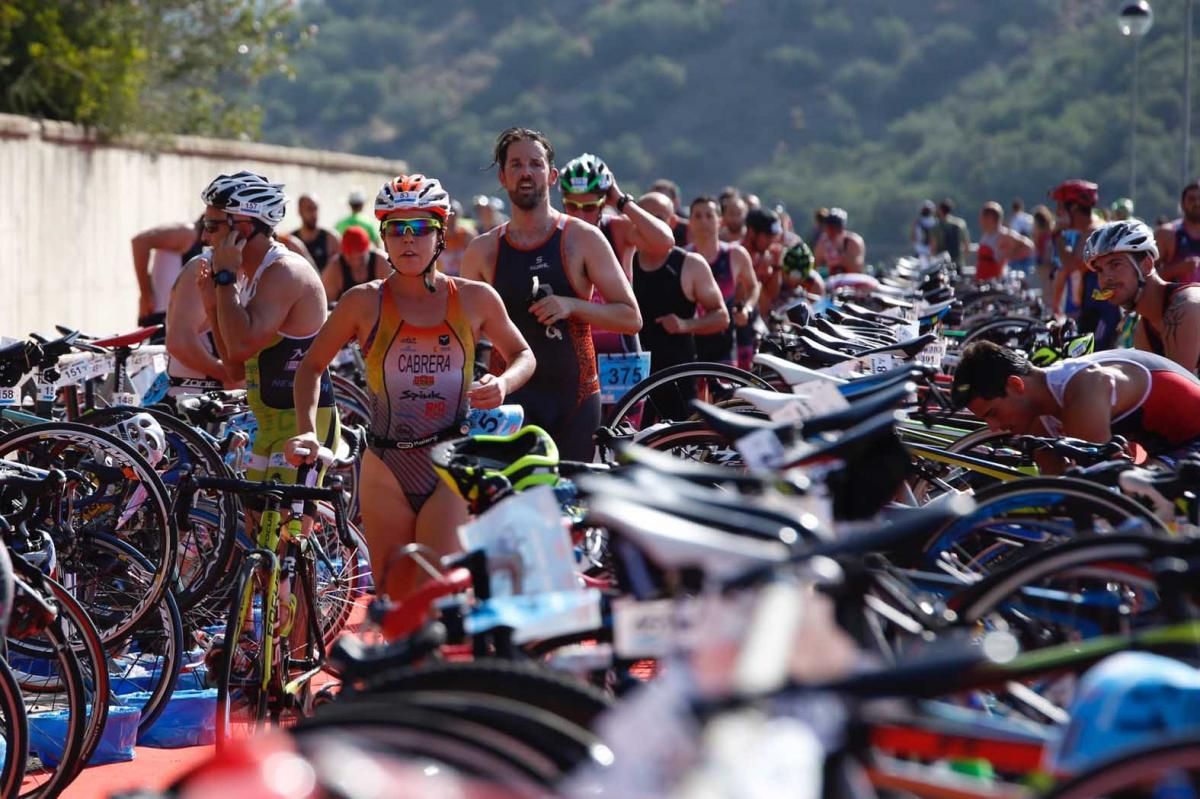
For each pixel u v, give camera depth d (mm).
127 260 39500
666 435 14016
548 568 7543
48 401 16922
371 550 11297
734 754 4461
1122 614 7832
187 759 11719
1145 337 15734
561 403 14414
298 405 11289
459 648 7324
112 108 38969
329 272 27844
